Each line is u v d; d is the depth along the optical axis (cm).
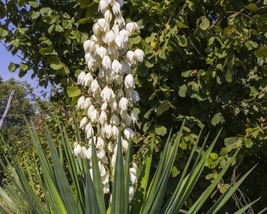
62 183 119
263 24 167
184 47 173
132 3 172
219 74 170
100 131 129
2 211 129
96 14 171
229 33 165
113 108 125
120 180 114
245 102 177
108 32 124
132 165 132
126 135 128
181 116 174
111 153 130
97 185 120
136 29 130
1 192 172
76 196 137
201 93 170
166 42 165
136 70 168
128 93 129
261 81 177
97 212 112
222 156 168
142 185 140
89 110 128
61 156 157
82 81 130
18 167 137
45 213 141
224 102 173
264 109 176
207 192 135
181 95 171
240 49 168
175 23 172
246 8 168
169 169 128
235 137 171
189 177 131
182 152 171
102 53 123
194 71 172
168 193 175
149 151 144
